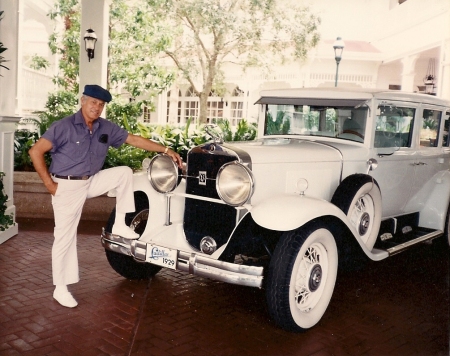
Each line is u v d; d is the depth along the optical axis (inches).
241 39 535.5
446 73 396.5
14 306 142.5
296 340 130.5
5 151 215.5
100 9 313.9
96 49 316.5
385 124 179.9
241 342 127.6
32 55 527.5
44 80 515.2
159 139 330.3
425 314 153.4
